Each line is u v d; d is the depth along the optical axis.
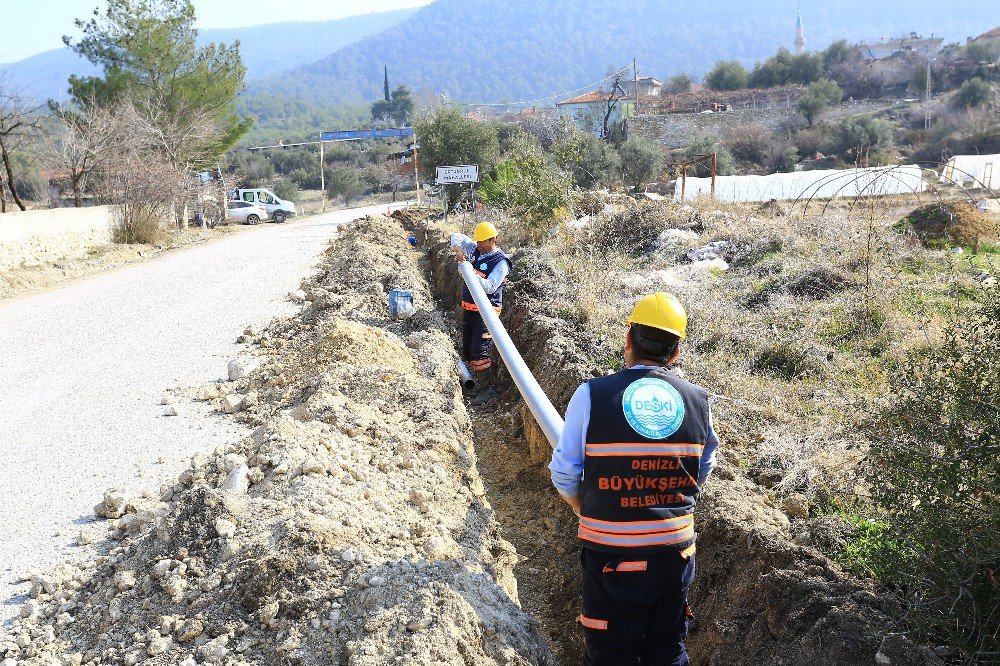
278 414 6.86
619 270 10.22
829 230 10.40
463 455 6.20
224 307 12.54
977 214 10.21
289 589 4.02
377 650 3.56
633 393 3.08
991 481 3.26
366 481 5.27
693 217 12.66
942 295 7.71
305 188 77.94
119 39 26.30
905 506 3.49
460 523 5.21
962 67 73.25
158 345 10.34
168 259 19.39
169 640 3.89
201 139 27.86
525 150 15.96
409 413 6.72
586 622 3.19
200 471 5.48
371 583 3.96
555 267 10.39
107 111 23.69
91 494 6.03
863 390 6.04
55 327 11.79
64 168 23.69
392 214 26.00
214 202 30.86
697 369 6.58
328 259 16.61
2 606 4.56
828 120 62.78
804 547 4.00
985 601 3.23
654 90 89.19
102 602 4.32
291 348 9.53
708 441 3.23
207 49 28.16
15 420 7.72
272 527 4.45
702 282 9.32
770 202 15.66
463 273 8.10
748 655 3.73
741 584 4.04
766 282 9.02
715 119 63.72
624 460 3.02
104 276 16.91
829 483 4.74
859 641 3.30
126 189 22.03
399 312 9.94
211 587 4.12
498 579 4.80
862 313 7.50
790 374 6.75
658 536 3.03
